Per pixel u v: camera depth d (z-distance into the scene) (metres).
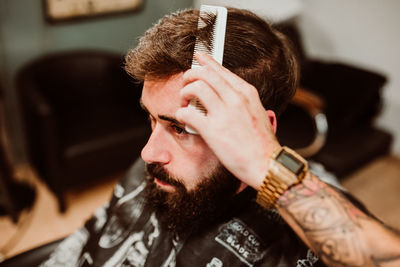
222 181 0.57
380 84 1.94
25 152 2.15
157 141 0.56
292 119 2.02
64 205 1.80
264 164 0.44
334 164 1.76
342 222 0.45
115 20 2.21
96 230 0.90
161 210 0.70
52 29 1.98
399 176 2.32
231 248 0.68
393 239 0.44
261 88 0.56
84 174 1.78
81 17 2.04
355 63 2.52
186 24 0.52
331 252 0.45
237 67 0.53
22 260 0.90
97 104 2.06
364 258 0.44
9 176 1.88
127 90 2.01
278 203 0.46
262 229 0.67
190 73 0.42
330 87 2.13
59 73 1.91
